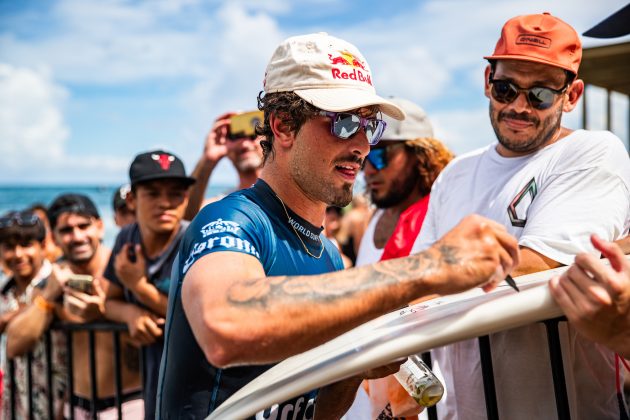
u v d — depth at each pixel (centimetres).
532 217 181
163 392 143
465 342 188
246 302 107
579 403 170
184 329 136
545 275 141
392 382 185
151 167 266
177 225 274
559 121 190
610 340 103
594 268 101
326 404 164
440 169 272
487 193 199
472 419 186
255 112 335
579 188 175
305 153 145
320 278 109
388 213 288
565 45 184
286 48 149
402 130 271
